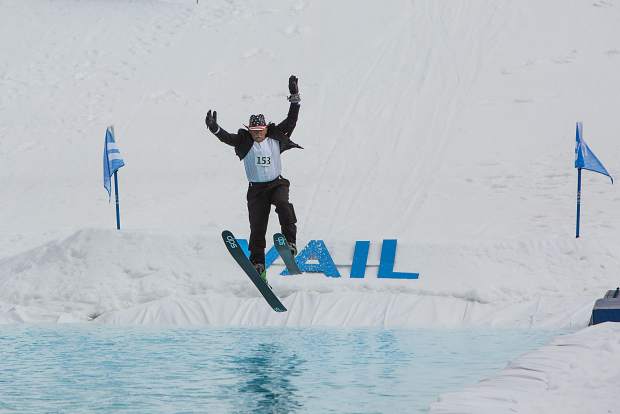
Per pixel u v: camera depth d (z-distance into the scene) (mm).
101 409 28156
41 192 111062
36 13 170375
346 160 111438
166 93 136625
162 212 99688
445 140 113500
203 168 115000
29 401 29672
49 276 64812
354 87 130250
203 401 29453
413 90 127500
